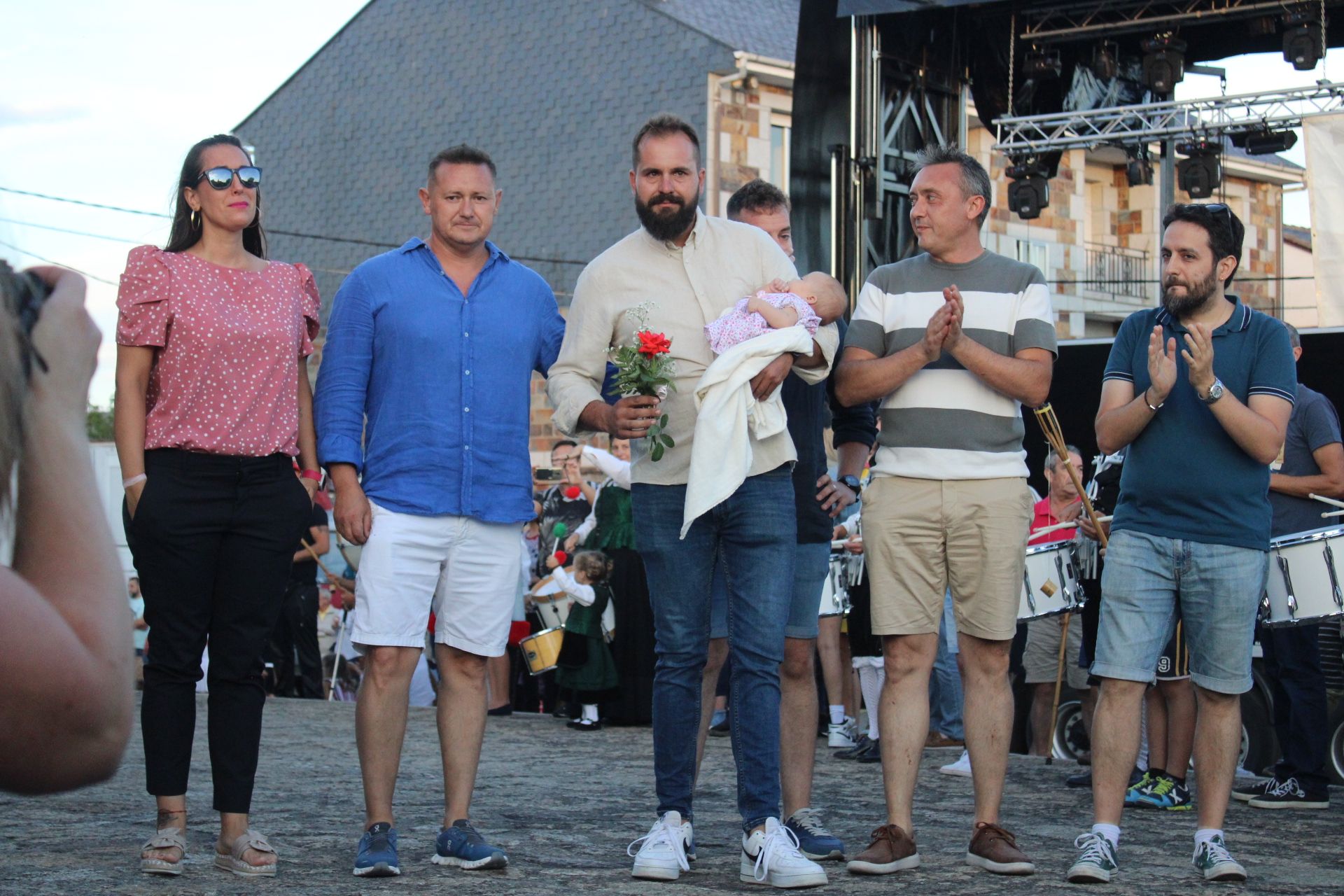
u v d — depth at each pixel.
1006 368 4.57
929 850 4.93
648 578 4.55
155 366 4.36
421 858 4.64
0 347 0.91
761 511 4.37
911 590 4.64
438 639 4.62
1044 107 14.20
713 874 4.39
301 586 12.09
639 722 9.47
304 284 4.69
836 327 4.77
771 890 4.15
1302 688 6.37
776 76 22.39
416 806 5.82
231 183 4.45
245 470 4.36
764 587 4.35
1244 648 4.59
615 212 23.59
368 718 4.42
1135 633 4.62
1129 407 4.71
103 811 5.54
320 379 4.64
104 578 0.96
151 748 4.31
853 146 12.05
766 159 22.75
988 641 4.66
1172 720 6.28
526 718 10.35
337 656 11.92
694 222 4.62
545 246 24.38
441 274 4.72
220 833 4.57
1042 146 13.68
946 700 8.44
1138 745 4.60
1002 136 13.93
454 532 4.56
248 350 4.39
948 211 4.76
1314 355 10.76
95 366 0.99
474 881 4.23
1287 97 13.01
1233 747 4.60
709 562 4.47
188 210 4.50
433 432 4.56
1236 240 4.75
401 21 26.83
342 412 4.55
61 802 5.75
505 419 4.66
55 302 0.96
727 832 5.23
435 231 4.74
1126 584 4.65
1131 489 4.75
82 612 0.94
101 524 0.97
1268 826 5.77
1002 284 4.76
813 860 4.59
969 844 4.64
